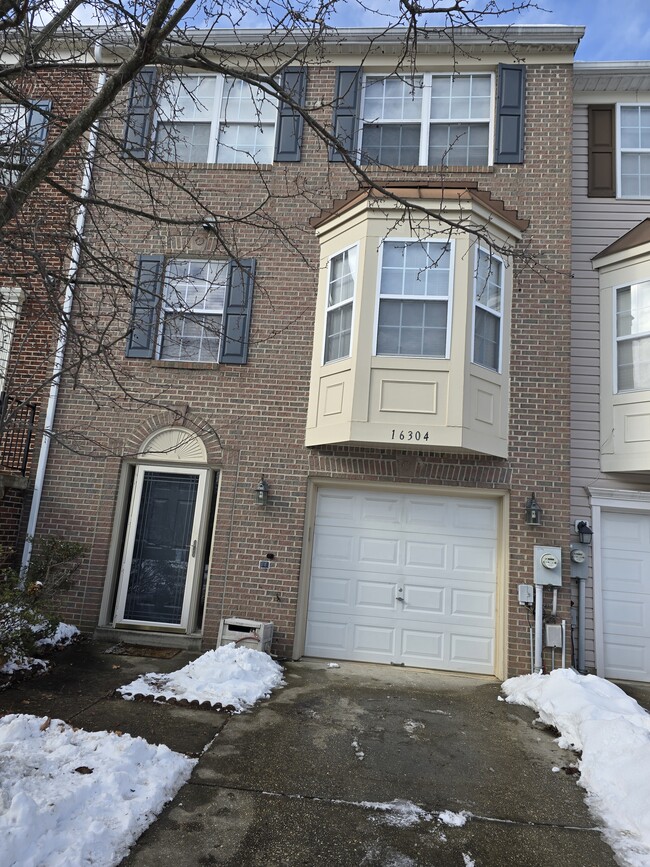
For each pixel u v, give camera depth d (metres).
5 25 4.32
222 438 8.30
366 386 7.55
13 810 3.27
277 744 4.98
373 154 9.02
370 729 5.47
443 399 7.43
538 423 7.93
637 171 9.03
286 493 8.08
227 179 8.96
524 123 8.72
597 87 9.20
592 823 3.99
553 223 8.38
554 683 6.22
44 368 8.38
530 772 4.73
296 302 8.54
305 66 9.16
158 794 3.89
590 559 7.97
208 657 6.86
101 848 3.27
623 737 4.76
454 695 6.66
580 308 8.64
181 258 8.83
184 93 9.41
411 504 8.15
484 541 7.98
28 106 4.53
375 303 7.70
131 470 8.55
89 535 8.20
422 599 7.92
